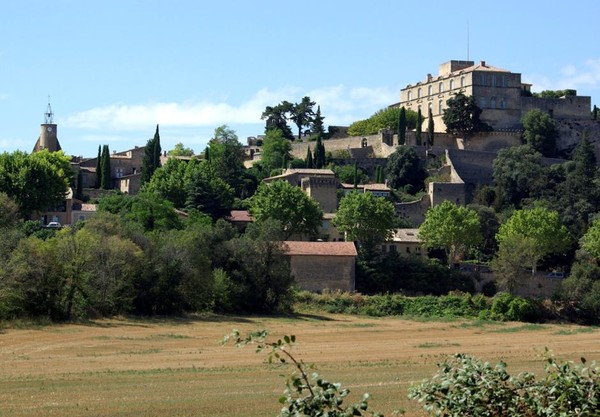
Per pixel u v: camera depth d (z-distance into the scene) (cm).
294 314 15912
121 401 7012
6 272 12375
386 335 13712
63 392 7488
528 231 19975
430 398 3409
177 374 8769
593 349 12031
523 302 16875
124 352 10538
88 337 11644
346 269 17962
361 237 19950
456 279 18625
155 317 14050
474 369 3419
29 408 6662
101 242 13638
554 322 16912
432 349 11819
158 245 14962
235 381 8288
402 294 18238
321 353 11081
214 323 13900
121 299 13712
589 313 17125
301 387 3198
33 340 11206
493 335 14300
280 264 15838
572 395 3384
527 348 12138
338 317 16062
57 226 19988
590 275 17850
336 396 3200
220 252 15700
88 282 13325
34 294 12825
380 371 9275
